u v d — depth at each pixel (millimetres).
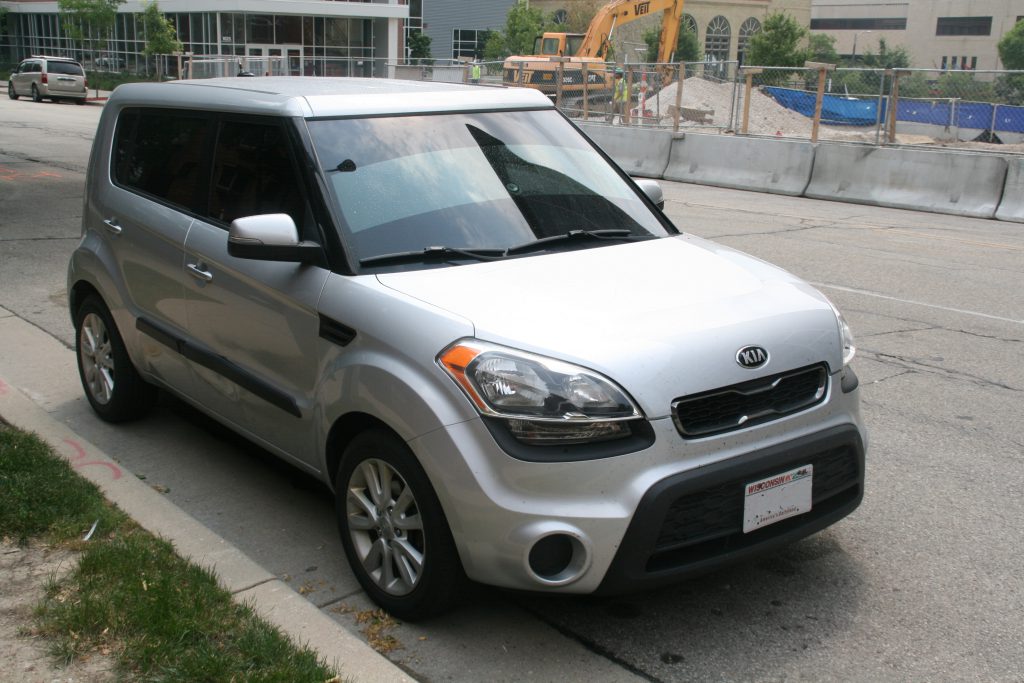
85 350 5664
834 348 3723
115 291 5207
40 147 21359
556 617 3680
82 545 3896
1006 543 4336
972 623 3693
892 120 17391
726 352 3412
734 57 79438
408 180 4141
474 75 31125
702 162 19875
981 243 12430
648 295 3693
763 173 18531
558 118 4953
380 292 3654
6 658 3164
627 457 3191
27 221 12305
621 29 70875
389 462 3500
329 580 3947
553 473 3166
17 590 3568
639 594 3855
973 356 7234
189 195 4758
